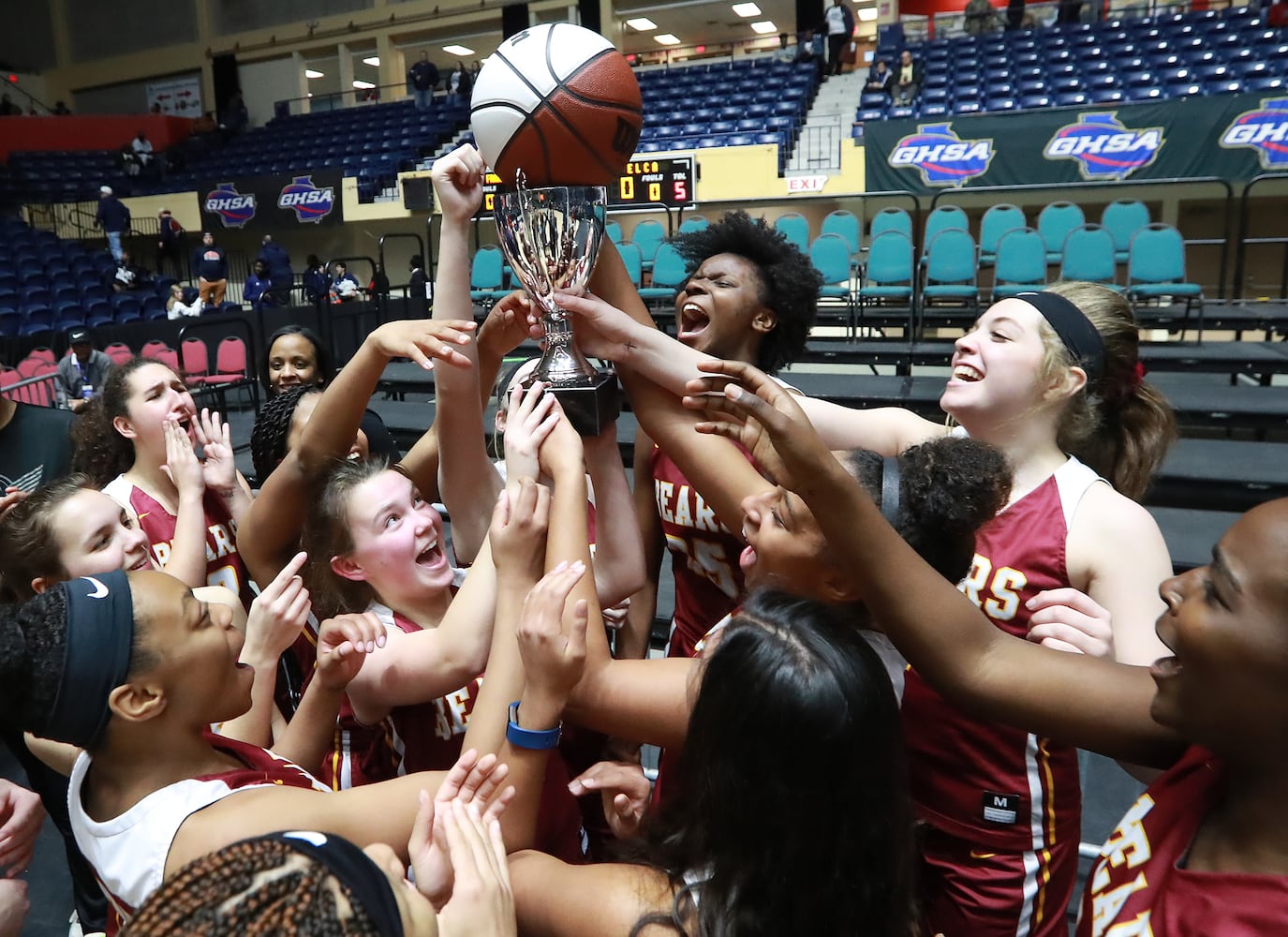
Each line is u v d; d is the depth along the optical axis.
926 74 11.89
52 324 10.95
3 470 2.27
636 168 7.47
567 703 1.02
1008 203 9.44
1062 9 12.70
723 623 0.98
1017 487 1.28
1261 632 0.66
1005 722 0.91
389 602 1.31
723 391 0.98
